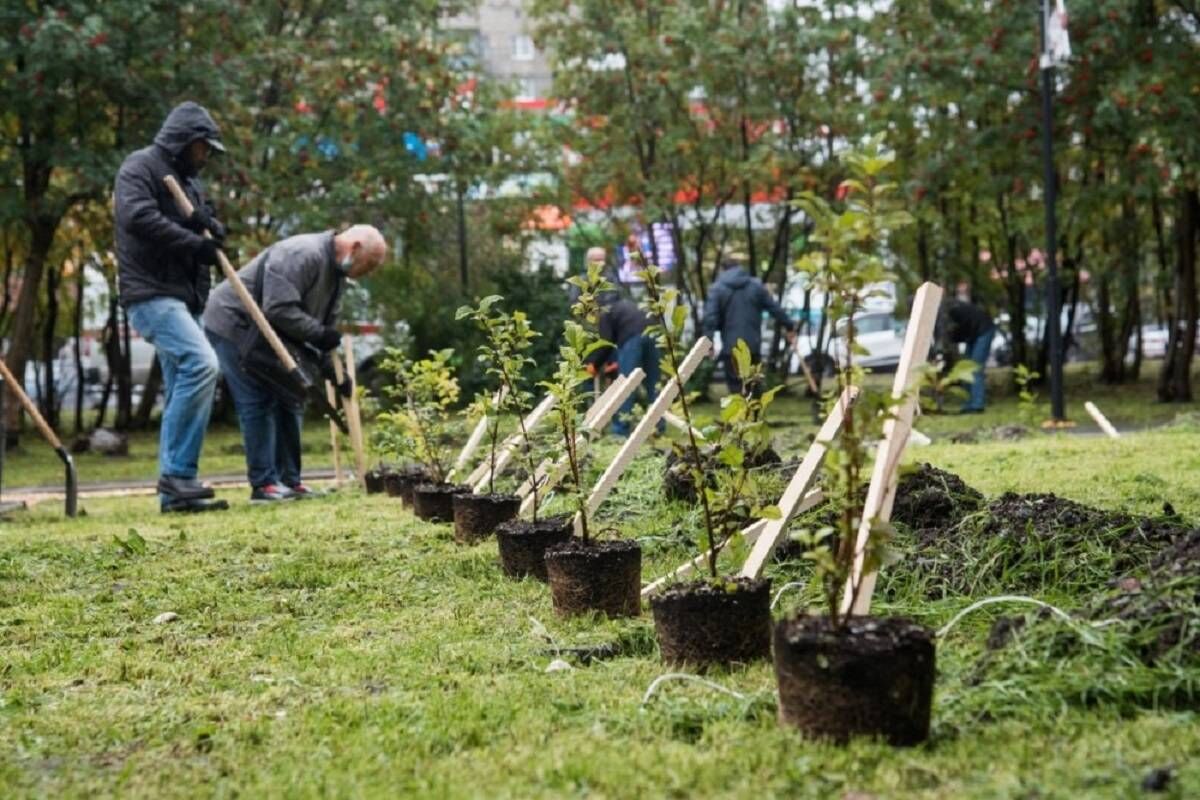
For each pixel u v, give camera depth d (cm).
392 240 2244
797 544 443
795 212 2345
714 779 236
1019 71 1862
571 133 2466
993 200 2227
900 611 369
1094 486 637
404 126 2041
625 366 1459
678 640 327
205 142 870
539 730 280
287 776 259
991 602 330
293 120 1916
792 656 257
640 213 2344
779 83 2242
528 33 2448
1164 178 1728
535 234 2697
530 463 511
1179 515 455
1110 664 277
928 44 1839
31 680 363
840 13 2272
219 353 897
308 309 909
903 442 288
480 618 418
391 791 243
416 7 2169
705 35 2202
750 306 1552
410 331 2338
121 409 2323
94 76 1622
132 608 469
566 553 401
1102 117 1736
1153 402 1958
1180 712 260
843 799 224
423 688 330
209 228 845
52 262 2183
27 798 254
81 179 1748
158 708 323
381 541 604
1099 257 2539
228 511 825
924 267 2266
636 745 262
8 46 1538
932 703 261
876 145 262
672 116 2347
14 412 1831
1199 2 1823
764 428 335
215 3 1745
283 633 416
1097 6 1702
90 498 1108
